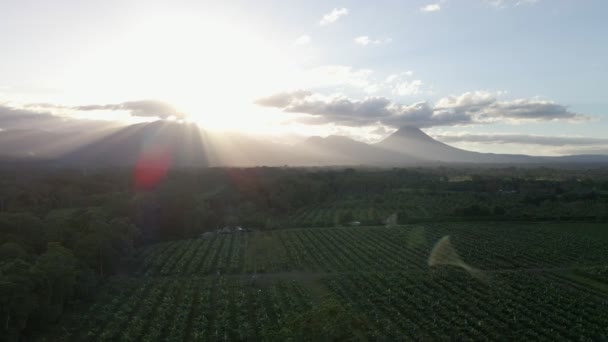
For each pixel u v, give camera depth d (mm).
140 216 115438
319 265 87000
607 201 148750
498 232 115625
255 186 172750
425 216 141500
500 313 59750
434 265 84875
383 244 102875
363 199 181375
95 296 68875
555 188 175500
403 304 63219
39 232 82625
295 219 144750
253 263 89375
